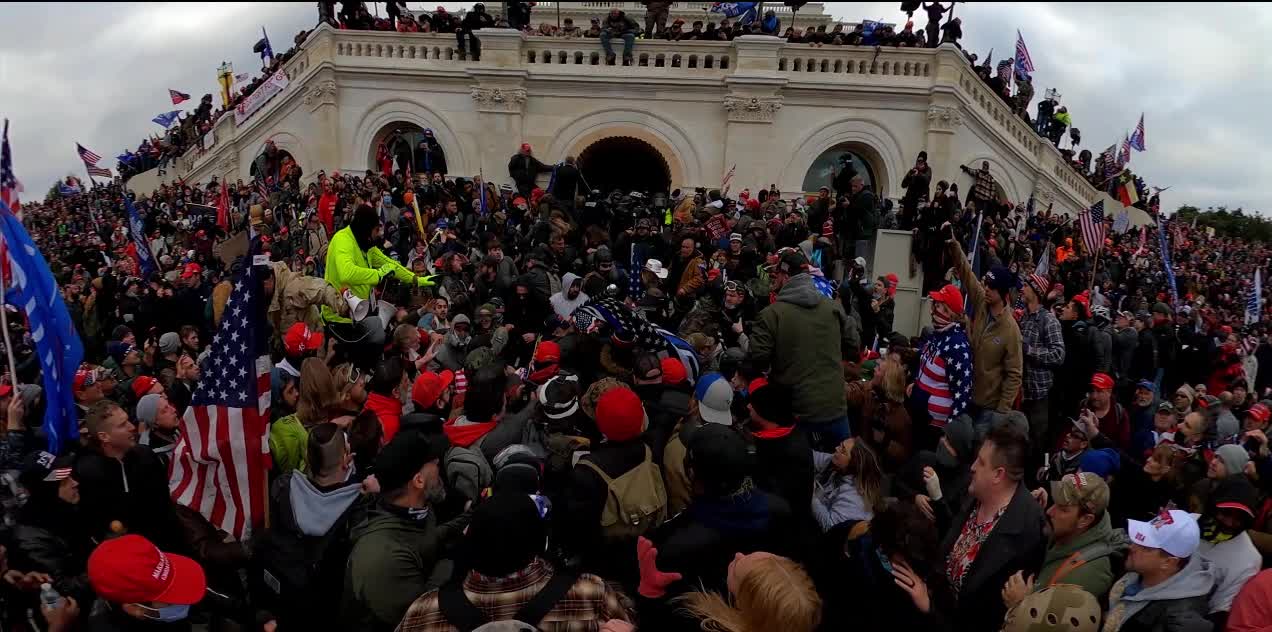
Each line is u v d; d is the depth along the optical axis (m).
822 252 11.21
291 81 19.59
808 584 2.59
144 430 4.60
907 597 2.94
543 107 17.61
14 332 8.19
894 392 5.32
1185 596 3.15
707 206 13.10
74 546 3.51
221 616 3.38
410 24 18.78
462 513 3.96
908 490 4.33
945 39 17.59
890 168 17.42
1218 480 4.68
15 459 4.06
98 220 22.53
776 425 3.95
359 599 3.01
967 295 6.22
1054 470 5.37
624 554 3.51
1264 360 11.83
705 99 17.42
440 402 4.78
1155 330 10.50
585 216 13.35
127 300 10.32
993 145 19.33
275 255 13.16
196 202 19.84
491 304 7.61
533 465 3.86
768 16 17.48
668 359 4.87
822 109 17.34
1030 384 6.30
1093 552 3.39
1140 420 6.73
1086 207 25.72
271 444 4.32
